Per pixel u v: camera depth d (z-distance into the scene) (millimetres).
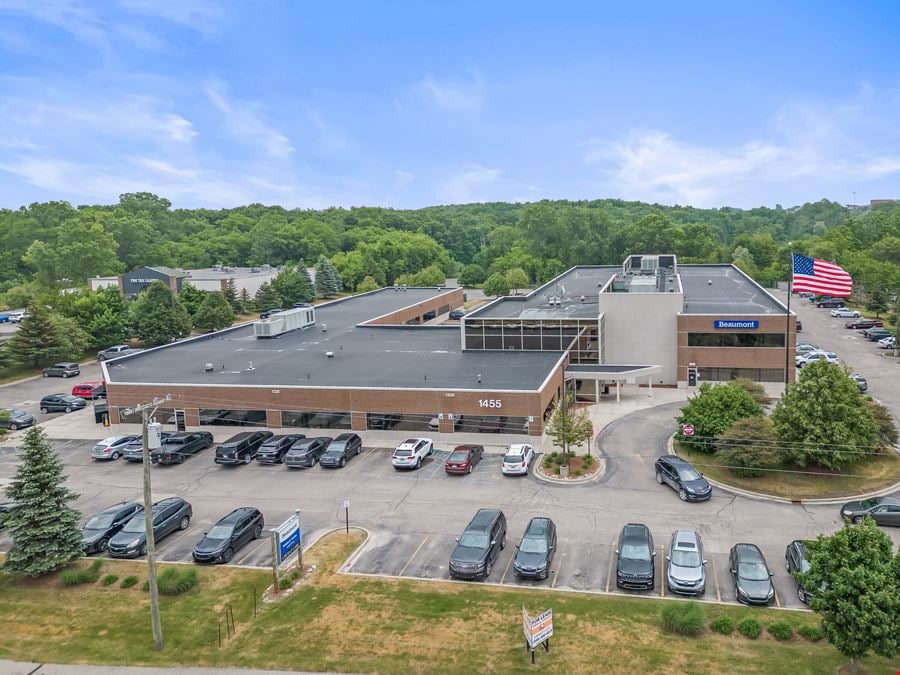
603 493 37000
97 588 28859
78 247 137125
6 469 45750
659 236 155875
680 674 21047
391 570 29172
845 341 79938
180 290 112438
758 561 26672
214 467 44094
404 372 53625
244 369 56969
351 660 22719
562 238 170000
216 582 28828
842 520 32594
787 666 21203
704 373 60344
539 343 60719
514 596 26484
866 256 130375
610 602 25750
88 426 55406
